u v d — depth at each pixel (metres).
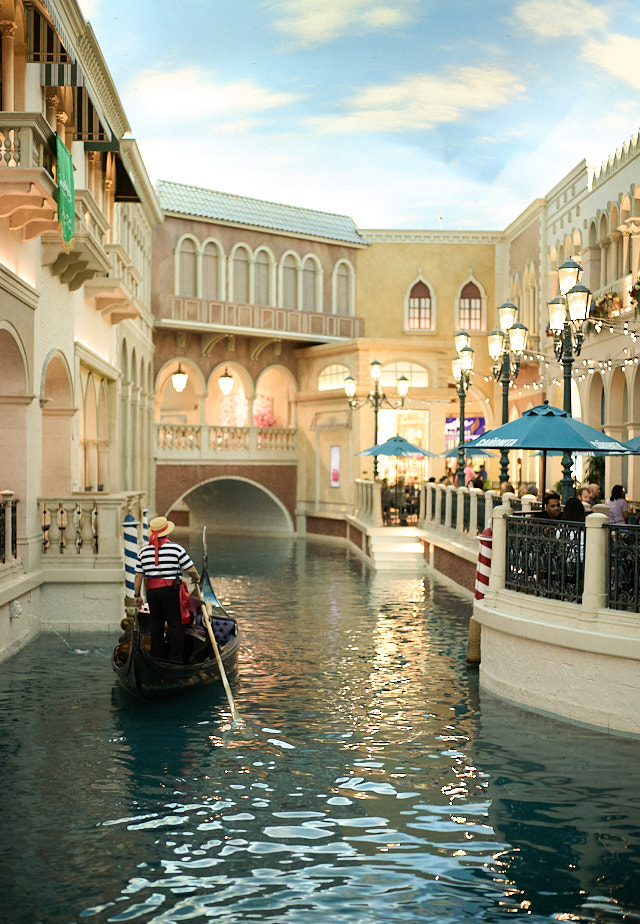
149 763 8.38
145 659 10.02
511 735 9.07
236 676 11.76
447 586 20.48
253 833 6.85
